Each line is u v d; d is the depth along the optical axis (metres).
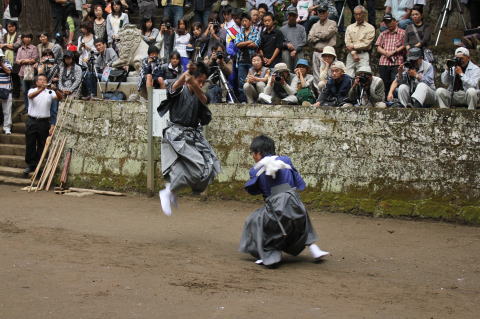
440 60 16.62
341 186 13.20
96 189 15.66
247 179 14.15
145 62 15.95
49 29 21.84
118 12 20.47
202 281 8.26
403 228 11.97
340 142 13.24
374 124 12.95
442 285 8.62
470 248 10.62
